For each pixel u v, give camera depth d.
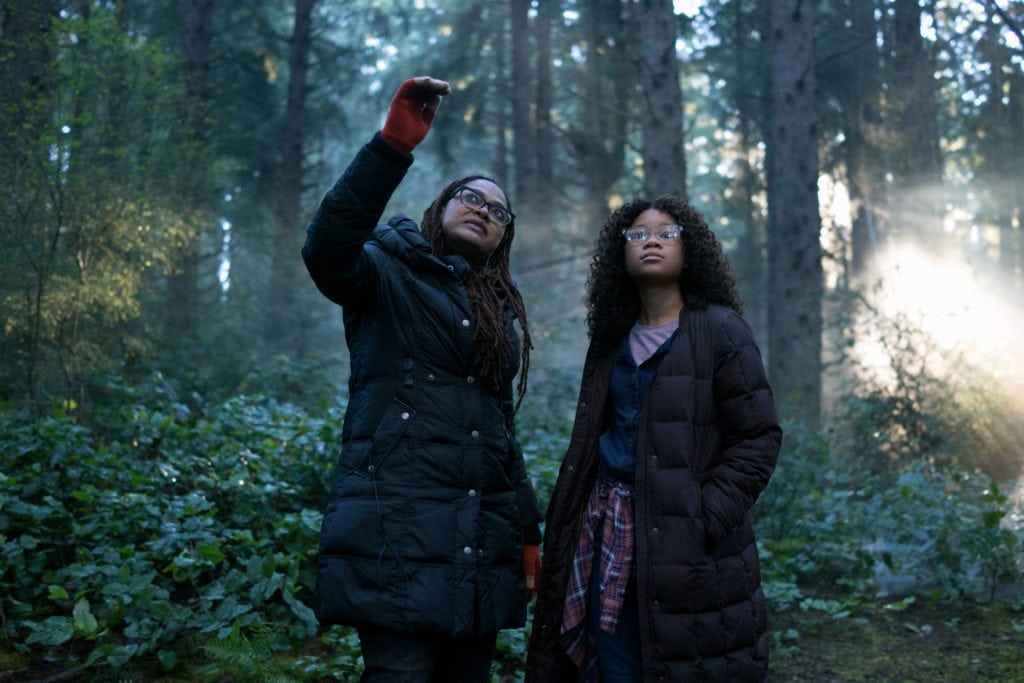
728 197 20.23
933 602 4.38
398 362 2.18
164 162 6.71
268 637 3.12
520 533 2.34
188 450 4.72
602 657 2.39
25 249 5.11
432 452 2.14
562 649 2.47
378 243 2.27
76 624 2.98
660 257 2.45
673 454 2.32
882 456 6.95
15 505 3.36
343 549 2.08
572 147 16.05
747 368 2.36
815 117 10.59
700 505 2.30
